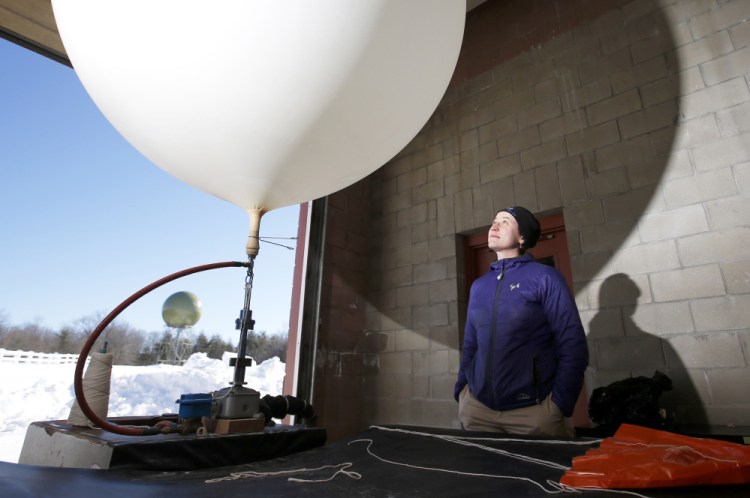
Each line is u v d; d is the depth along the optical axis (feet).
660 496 1.64
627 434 2.49
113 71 2.97
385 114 3.42
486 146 8.70
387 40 2.88
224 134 3.14
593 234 6.71
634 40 7.04
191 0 2.52
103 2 2.70
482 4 9.67
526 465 2.31
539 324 4.36
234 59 2.69
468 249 8.89
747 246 5.31
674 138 6.23
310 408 4.66
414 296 9.11
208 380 12.10
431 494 1.84
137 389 11.03
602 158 6.92
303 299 8.90
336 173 3.80
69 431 2.80
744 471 1.77
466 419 4.64
